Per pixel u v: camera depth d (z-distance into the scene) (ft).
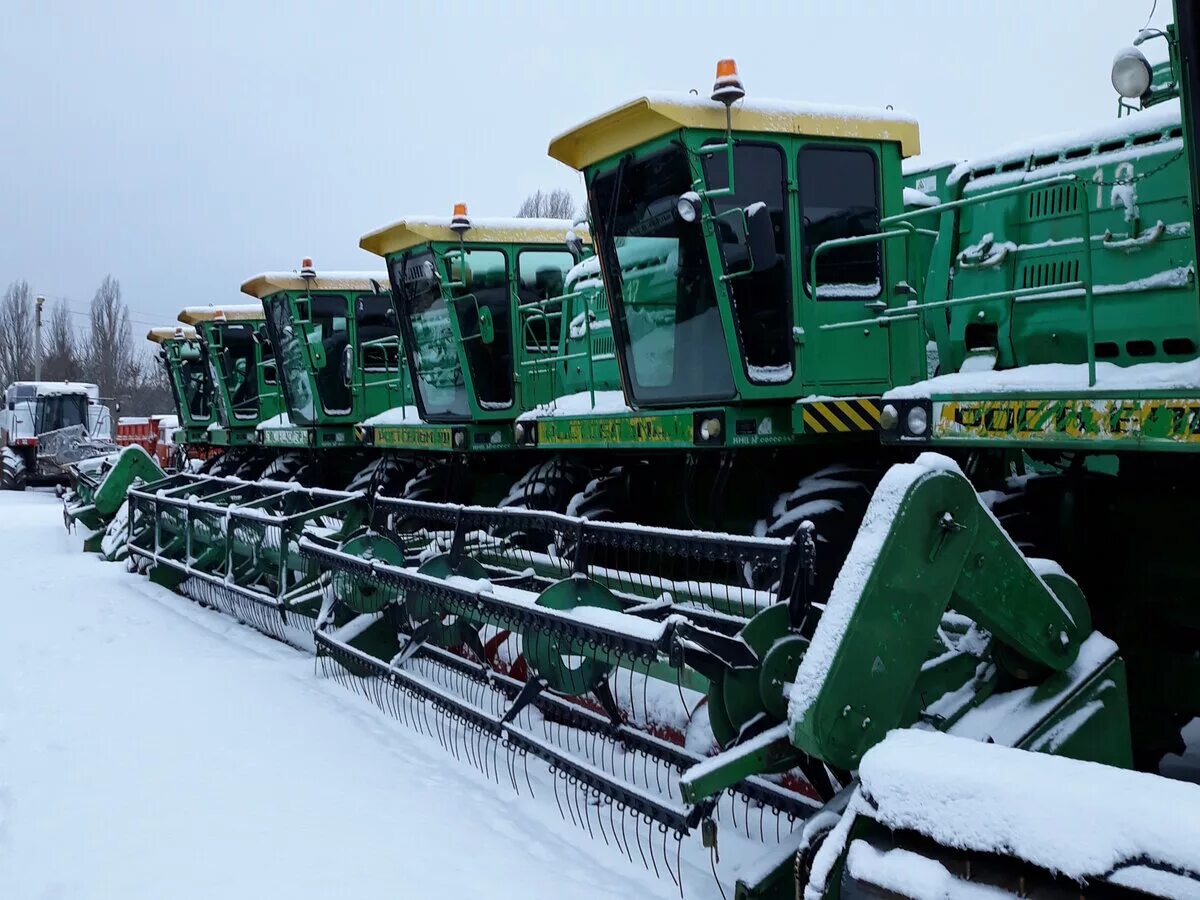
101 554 41.01
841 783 10.10
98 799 13.91
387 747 15.93
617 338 20.81
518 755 15.17
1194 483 13.71
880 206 19.26
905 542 8.75
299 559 22.81
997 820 7.18
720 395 18.43
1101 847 6.65
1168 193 14.66
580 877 11.30
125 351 185.88
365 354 40.32
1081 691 9.75
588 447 22.13
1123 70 13.44
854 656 8.59
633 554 22.27
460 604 15.66
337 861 11.76
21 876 11.71
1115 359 15.47
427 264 28.53
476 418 28.35
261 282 39.47
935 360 20.04
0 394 179.22
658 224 19.08
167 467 82.99
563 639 13.07
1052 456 16.16
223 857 11.93
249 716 17.65
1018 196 16.75
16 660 22.35
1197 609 13.56
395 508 19.38
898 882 7.63
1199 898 6.17
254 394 50.42
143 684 19.88
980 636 10.07
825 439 18.53
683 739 13.33
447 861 11.74
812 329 18.62
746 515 19.90
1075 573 14.56
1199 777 14.37
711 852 11.66
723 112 17.75
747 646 10.45
